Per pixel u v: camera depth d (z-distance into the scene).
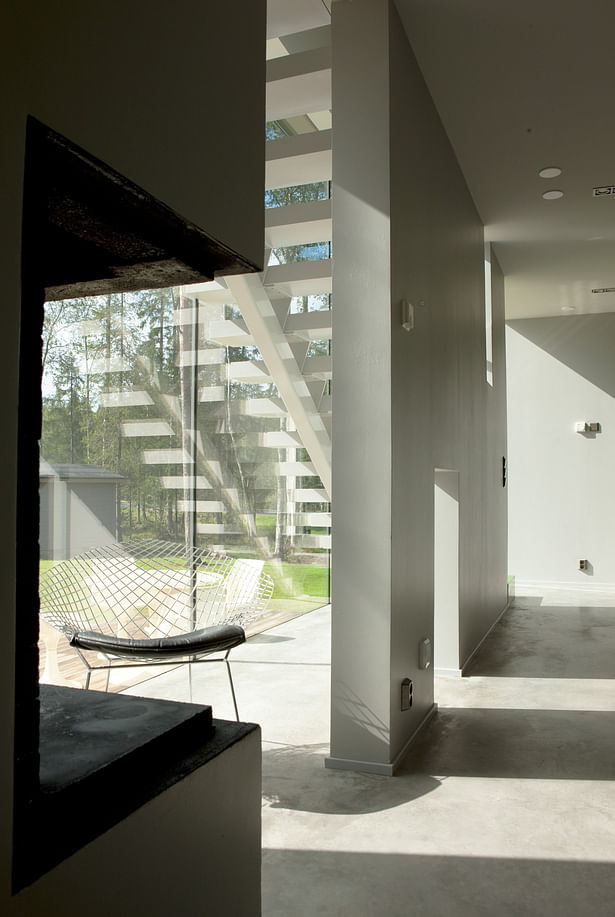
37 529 1.17
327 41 4.72
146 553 4.63
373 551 3.71
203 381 5.54
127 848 1.28
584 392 10.93
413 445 4.14
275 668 5.64
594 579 10.79
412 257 4.18
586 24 3.98
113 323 4.50
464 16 3.94
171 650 3.15
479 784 3.53
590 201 6.50
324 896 2.52
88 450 4.25
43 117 1.10
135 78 1.30
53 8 1.12
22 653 1.15
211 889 1.55
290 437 6.88
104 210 1.39
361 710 3.70
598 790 3.47
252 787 1.74
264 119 1.80
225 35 1.61
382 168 3.76
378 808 3.24
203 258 1.70
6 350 1.06
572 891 2.58
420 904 2.48
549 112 4.94
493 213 6.79
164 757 1.53
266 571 6.68
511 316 11.14
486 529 7.21
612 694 5.16
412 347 4.14
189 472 5.33
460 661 5.71
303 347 6.32
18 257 1.07
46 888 1.10
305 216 5.06
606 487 10.78
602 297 9.98
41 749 1.44
